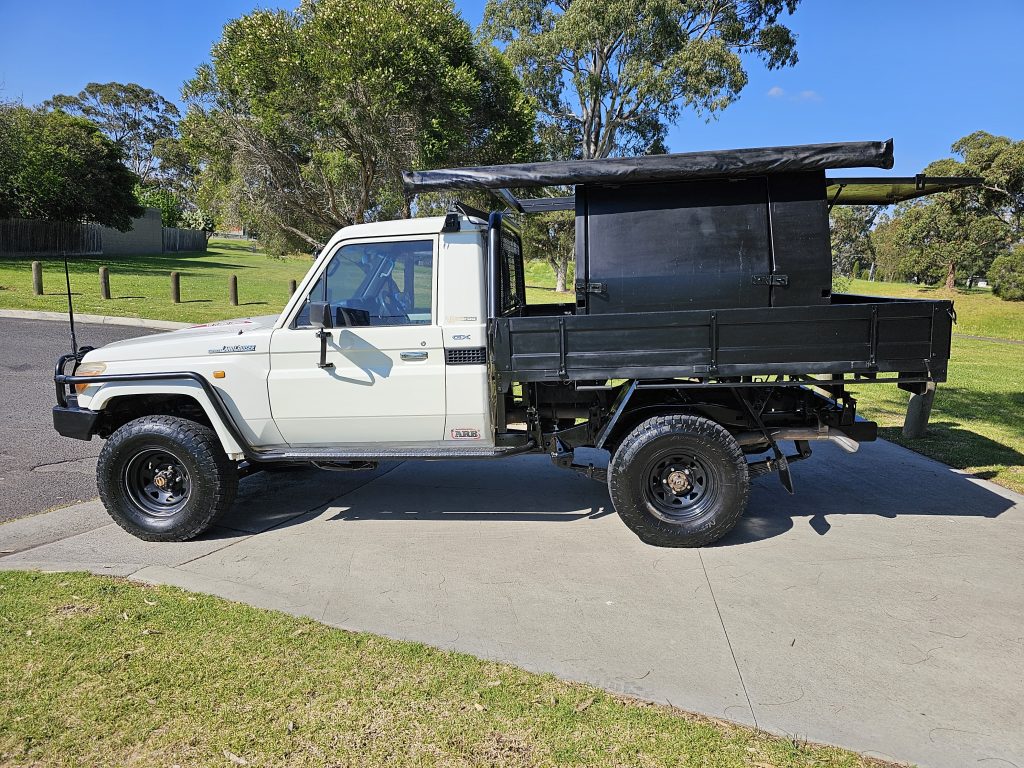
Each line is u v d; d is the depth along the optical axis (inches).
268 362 189.6
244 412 190.9
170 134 3019.2
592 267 182.7
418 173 182.9
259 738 105.7
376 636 137.2
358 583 163.6
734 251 179.8
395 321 190.2
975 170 1465.3
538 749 104.0
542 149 1094.4
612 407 192.2
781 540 189.6
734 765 101.1
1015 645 135.2
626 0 1055.0
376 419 189.0
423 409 187.2
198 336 194.5
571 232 1222.9
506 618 146.6
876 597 155.5
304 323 191.6
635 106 1175.6
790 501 222.5
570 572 169.9
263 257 2218.3
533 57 1204.5
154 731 107.0
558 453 193.8
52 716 110.0
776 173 178.5
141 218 1956.2
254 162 811.4
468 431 190.7
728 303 180.9
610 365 175.8
